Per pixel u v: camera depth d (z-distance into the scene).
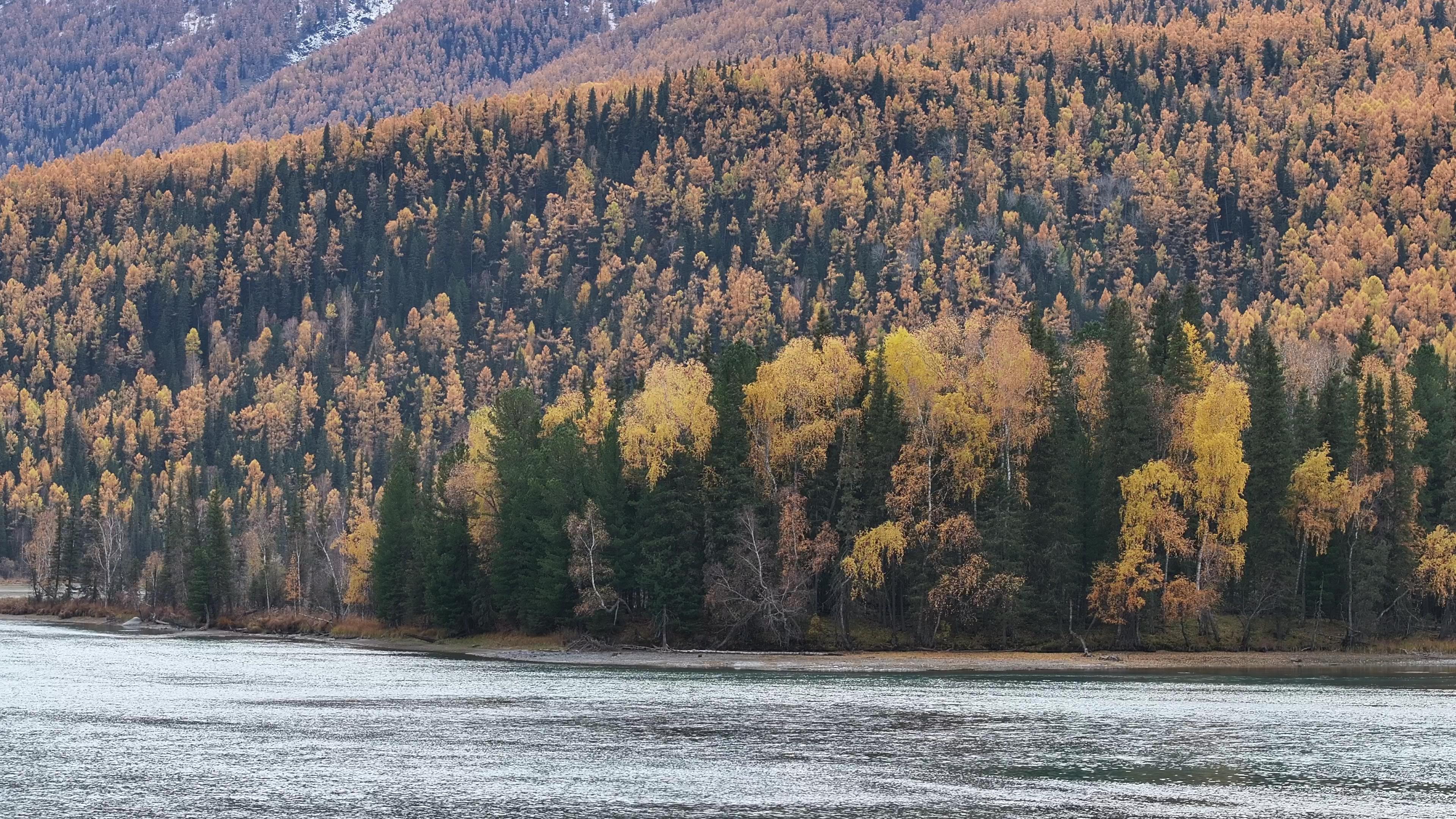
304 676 124.12
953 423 137.00
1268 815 66.38
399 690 111.19
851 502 139.38
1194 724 92.50
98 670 129.12
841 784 72.69
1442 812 67.25
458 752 81.56
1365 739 86.81
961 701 104.25
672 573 143.38
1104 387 145.12
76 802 68.19
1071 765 78.00
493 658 142.88
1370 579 141.50
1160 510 132.12
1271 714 97.31
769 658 136.38
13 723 92.31
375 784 72.38
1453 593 142.75
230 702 103.69
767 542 139.50
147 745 83.50
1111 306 149.00
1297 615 145.12
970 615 136.88
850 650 140.75
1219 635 141.88
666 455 144.50
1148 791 71.31
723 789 71.44
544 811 66.69
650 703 102.69
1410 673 126.38
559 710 98.75
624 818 65.31
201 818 65.00
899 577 144.50
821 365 146.62
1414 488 145.00
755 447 143.50
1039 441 140.00
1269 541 142.00
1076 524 140.12
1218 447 132.12
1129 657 136.25
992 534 135.50
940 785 72.62
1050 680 119.38
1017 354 138.38
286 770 76.06
